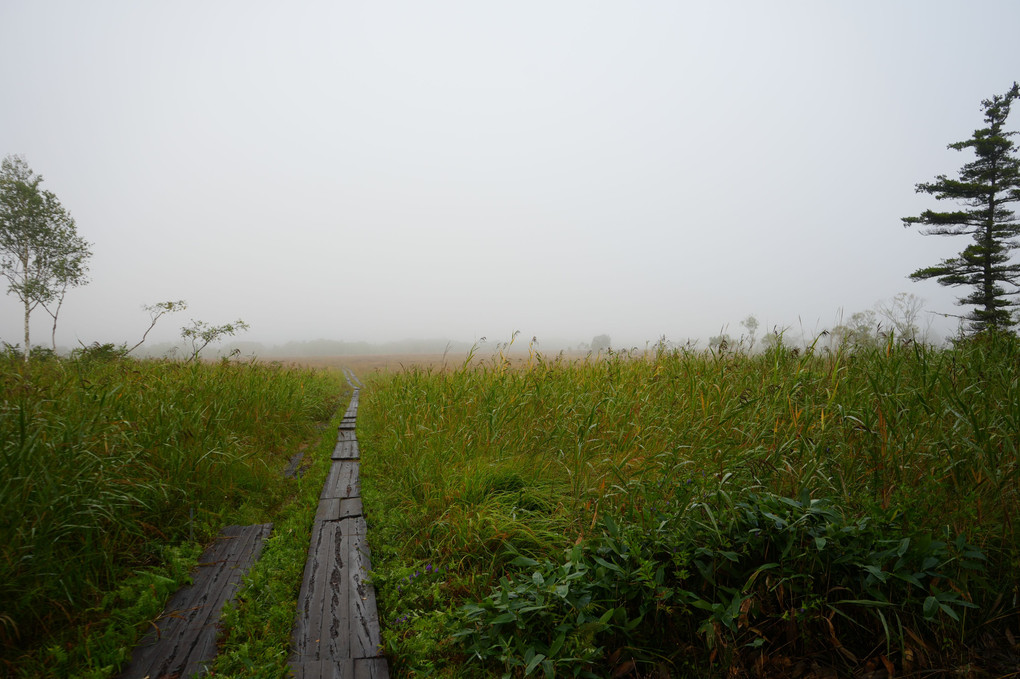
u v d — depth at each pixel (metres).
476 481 4.70
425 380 8.29
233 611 3.02
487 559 3.84
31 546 2.89
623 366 6.71
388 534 4.53
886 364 4.59
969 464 3.35
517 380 6.30
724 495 3.11
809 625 2.95
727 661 2.74
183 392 5.87
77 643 2.75
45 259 19.64
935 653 2.79
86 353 6.51
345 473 6.62
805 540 3.05
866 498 3.36
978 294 24.34
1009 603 2.98
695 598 2.96
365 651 2.82
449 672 2.75
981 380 4.11
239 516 4.92
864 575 2.93
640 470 4.08
